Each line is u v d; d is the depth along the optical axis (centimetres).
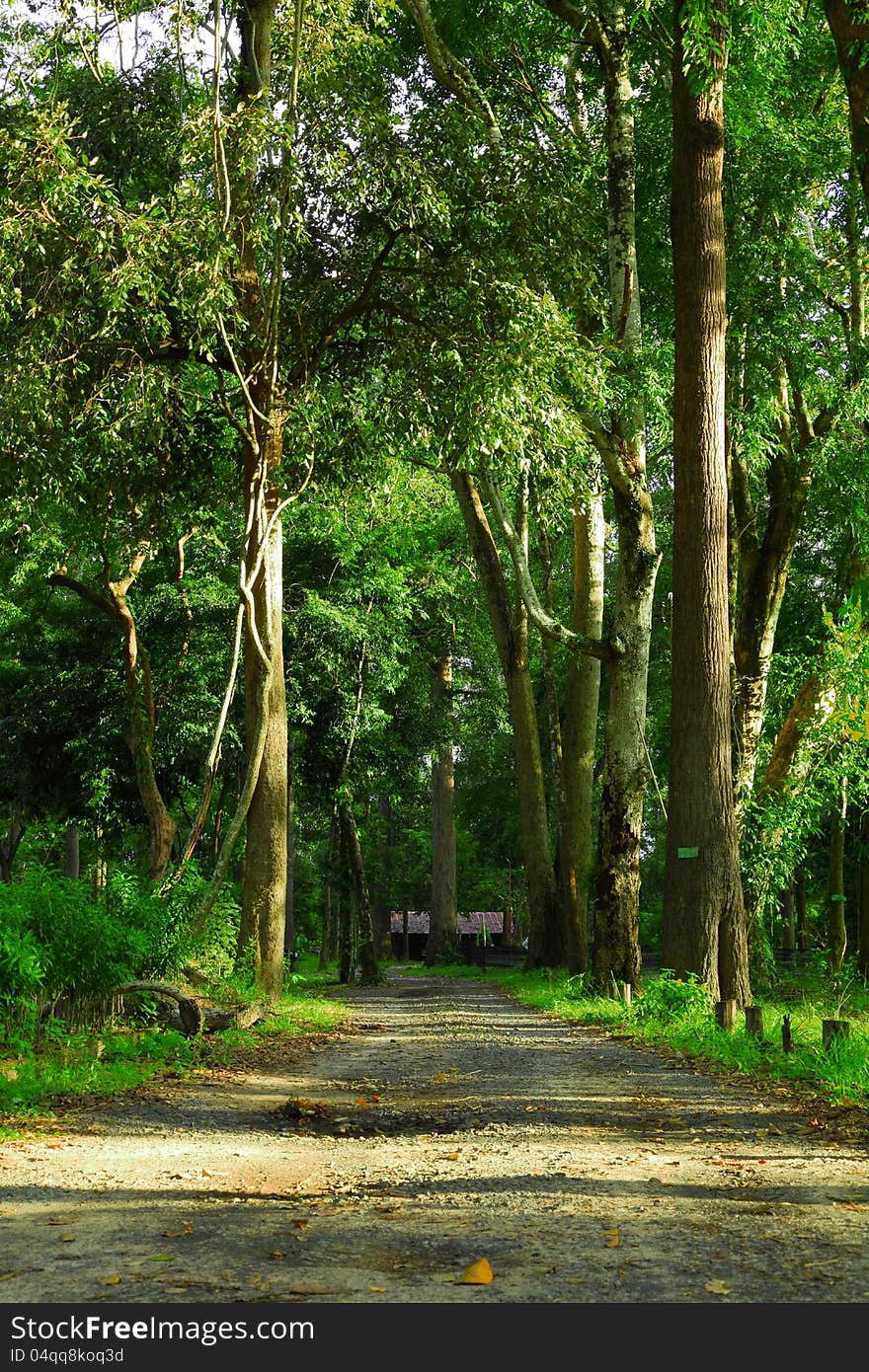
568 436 1791
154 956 1467
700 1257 463
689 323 1791
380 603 3316
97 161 1634
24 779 3188
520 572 2142
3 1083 887
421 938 7831
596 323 2150
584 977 2186
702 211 1794
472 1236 497
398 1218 531
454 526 3706
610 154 2169
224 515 2458
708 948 1691
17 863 5006
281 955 1967
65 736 3117
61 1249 473
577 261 1941
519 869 6544
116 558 2717
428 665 3928
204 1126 806
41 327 1667
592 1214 534
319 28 1772
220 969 1753
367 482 2105
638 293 2141
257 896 1945
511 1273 442
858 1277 436
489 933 8194
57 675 3053
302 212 1780
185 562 3041
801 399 2394
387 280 1914
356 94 1756
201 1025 1310
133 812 3244
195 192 1596
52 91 1686
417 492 3231
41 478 1836
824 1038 1087
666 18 2103
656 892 5309
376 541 3259
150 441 1783
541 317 1762
